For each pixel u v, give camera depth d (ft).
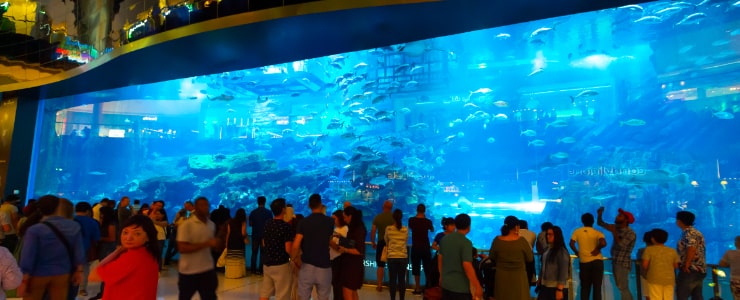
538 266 24.08
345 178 118.11
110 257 10.87
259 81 135.64
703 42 113.50
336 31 34.58
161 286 27.78
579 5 29.40
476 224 128.67
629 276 22.49
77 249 14.30
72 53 50.19
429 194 117.19
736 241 19.20
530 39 100.42
